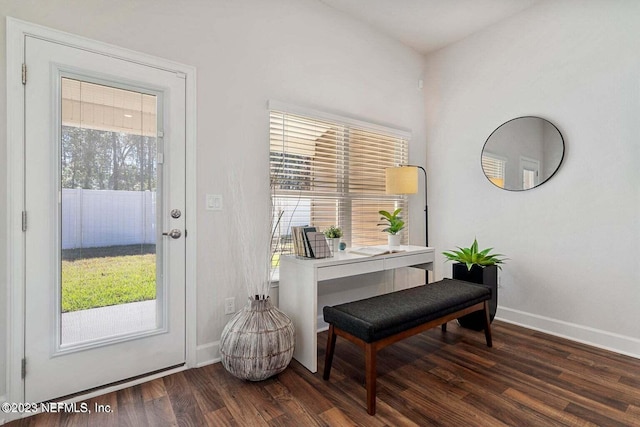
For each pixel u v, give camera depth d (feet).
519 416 5.29
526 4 9.14
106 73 6.02
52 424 5.12
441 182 11.62
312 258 7.30
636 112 7.47
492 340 8.36
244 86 7.68
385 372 6.74
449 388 6.13
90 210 5.94
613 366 6.97
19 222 5.31
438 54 11.72
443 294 7.20
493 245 10.14
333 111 9.39
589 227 8.20
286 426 5.08
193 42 6.98
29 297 5.41
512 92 9.63
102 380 6.06
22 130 5.32
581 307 8.35
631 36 7.51
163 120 6.64
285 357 6.40
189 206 6.90
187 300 6.92
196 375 6.63
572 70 8.43
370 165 10.52
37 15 5.43
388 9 9.46
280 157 8.40
